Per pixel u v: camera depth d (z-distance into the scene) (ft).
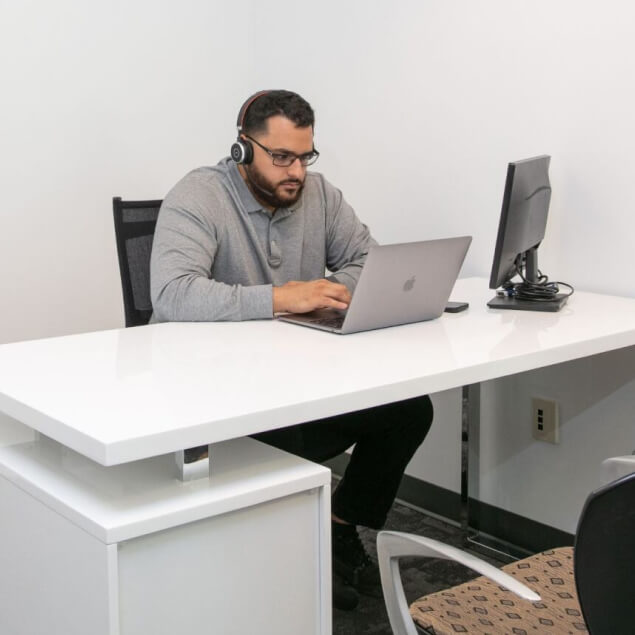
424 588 7.41
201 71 10.41
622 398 7.45
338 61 9.68
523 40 7.84
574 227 7.69
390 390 4.64
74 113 9.46
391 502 7.04
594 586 3.02
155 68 10.02
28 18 9.03
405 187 9.14
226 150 10.80
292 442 6.45
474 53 8.26
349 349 5.47
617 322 6.33
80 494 4.03
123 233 7.47
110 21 9.61
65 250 9.59
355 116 9.59
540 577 4.55
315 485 4.31
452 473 8.97
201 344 5.61
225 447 4.69
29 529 4.33
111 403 4.23
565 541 8.05
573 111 7.54
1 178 9.04
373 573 7.25
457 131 8.52
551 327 6.16
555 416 7.95
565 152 7.66
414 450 7.00
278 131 6.79
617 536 2.92
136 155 10.00
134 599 3.82
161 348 5.49
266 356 5.26
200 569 4.02
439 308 6.42
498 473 8.54
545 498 8.17
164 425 3.87
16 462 4.48
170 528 3.88
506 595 4.35
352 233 7.98
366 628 6.77
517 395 8.27
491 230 8.36
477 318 6.52
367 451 6.96
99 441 3.67
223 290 6.38
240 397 4.34
